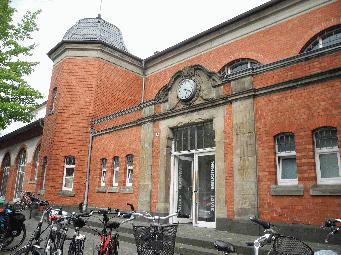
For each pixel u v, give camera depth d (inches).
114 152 525.3
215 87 374.6
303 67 296.2
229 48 561.9
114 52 669.9
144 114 473.7
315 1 461.7
